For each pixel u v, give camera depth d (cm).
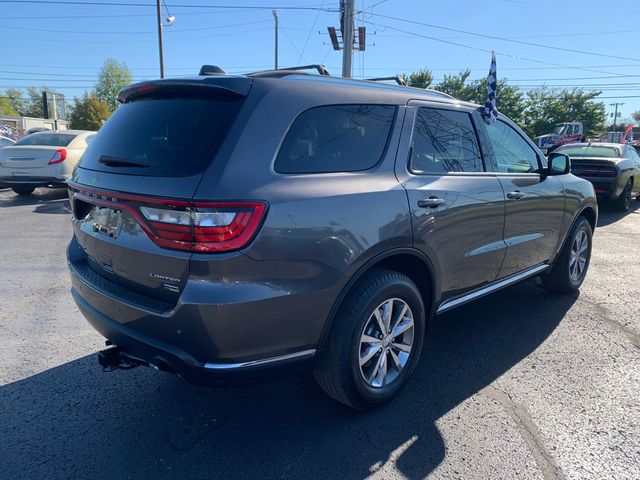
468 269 347
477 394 317
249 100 243
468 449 263
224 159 226
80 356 367
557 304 481
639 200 1321
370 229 263
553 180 440
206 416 293
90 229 282
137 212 238
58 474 242
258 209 222
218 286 219
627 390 322
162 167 238
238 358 230
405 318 304
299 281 237
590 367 354
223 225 216
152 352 239
